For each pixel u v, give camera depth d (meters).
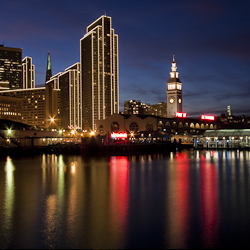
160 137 149.50
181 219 21.28
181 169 52.03
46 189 33.66
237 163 61.56
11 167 59.81
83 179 41.34
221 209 23.73
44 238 18.00
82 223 20.67
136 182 38.06
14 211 24.02
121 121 190.38
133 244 16.91
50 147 114.38
